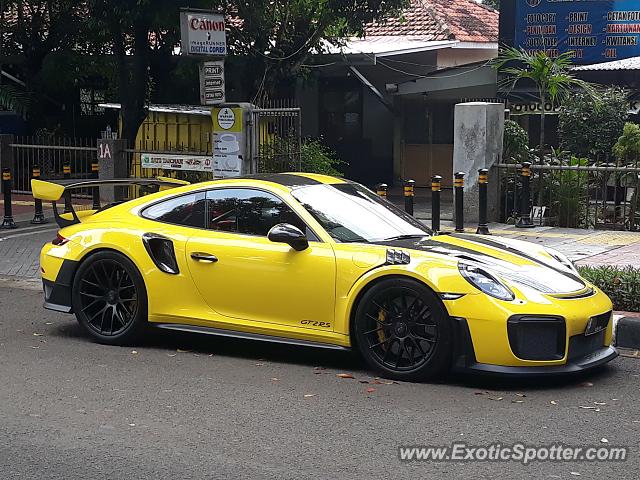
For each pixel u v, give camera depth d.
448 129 22.53
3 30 20.03
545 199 14.59
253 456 4.96
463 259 6.45
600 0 19.86
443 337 6.20
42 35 20.48
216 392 6.21
